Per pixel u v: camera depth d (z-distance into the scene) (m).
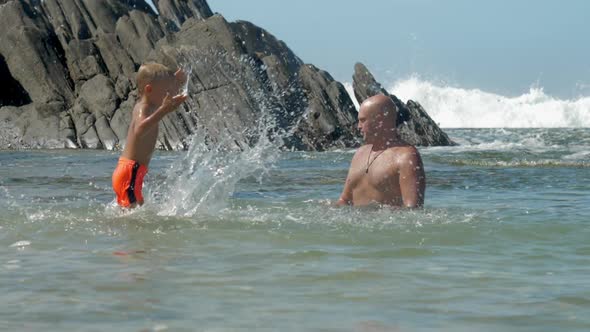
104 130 32.50
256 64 33.75
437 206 9.20
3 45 36.78
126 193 8.57
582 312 4.20
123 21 36.91
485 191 11.53
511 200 10.12
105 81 34.31
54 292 4.58
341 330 3.82
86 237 6.72
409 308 4.26
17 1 37.78
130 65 35.16
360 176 8.58
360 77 35.19
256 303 4.35
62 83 35.75
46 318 4.00
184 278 4.98
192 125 31.12
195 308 4.23
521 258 5.77
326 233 6.85
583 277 5.10
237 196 10.41
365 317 4.06
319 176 14.55
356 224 7.32
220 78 32.22
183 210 8.30
